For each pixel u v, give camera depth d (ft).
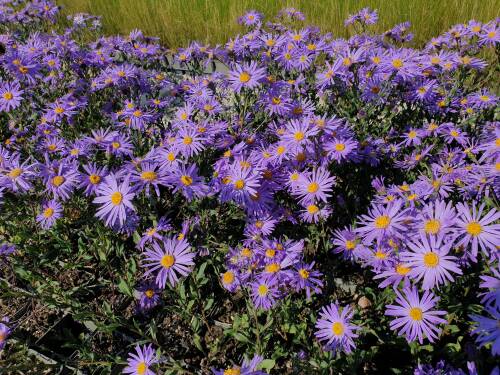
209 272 1.27
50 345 1.20
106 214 1.05
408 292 0.87
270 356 1.07
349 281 1.24
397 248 0.88
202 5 3.68
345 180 1.40
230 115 1.44
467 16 2.82
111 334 1.16
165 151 1.20
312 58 1.58
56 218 1.30
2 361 1.16
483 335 0.71
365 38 1.60
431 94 1.39
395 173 1.43
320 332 0.96
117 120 1.57
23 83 1.72
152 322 1.09
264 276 1.00
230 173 1.12
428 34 2.89
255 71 1.30
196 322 1.10
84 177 1.11
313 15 3.12
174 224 1.34
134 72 1.66
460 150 1.25
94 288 1.33
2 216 1.37
